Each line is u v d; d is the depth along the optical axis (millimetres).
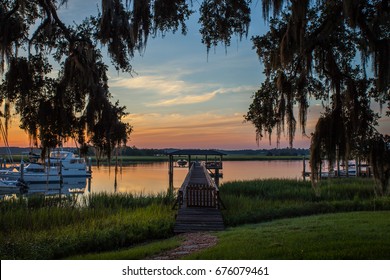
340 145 10016
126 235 13547
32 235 13297
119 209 20141
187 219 16328
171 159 50969
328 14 9375
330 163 10125
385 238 10180
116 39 9805
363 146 10008
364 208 20328
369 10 9055
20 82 9984
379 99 10094
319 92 11469
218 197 18734
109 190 40969
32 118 10625
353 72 10812
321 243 9750
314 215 18484
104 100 10844
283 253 8930
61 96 10398
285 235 11562
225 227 16016
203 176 34875
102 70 11570
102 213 18781
